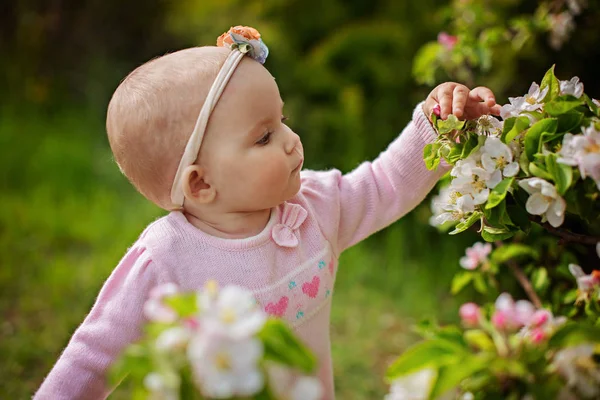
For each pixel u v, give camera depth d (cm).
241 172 137
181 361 88
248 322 86
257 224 145
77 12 584
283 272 142
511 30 270
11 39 595
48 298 310
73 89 568
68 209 401
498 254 194
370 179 161
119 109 145
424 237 342
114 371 90
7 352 263
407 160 157
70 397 134
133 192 423
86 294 312
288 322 142
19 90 559
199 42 480
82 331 139
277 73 422
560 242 150
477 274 198
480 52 246
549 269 204
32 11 582
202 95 137
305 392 91
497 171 124
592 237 132
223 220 143
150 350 88
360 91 388
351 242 160
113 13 582
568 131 122
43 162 446
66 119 527
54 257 350
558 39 245
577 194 118
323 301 148
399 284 322
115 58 578
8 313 297
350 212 158
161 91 140
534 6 284
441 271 325
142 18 580
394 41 394
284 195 142
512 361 103
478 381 106
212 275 138
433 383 100
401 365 103
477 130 136
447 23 291
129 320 138
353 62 407
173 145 140
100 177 440
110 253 352
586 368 108
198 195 141
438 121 133
